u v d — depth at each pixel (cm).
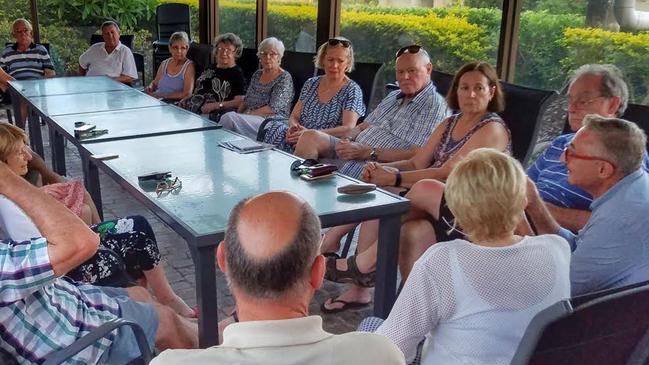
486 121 289
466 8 416
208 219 200
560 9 361
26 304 157
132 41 706
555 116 320
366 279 260
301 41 590
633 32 326
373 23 500
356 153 350
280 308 101
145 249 244
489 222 144
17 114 528
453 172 152
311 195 227
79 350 147
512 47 389
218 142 314
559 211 243
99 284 222
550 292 141
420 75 344
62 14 752
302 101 424
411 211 256
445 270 142
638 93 329
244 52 559
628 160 183
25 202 148
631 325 114
